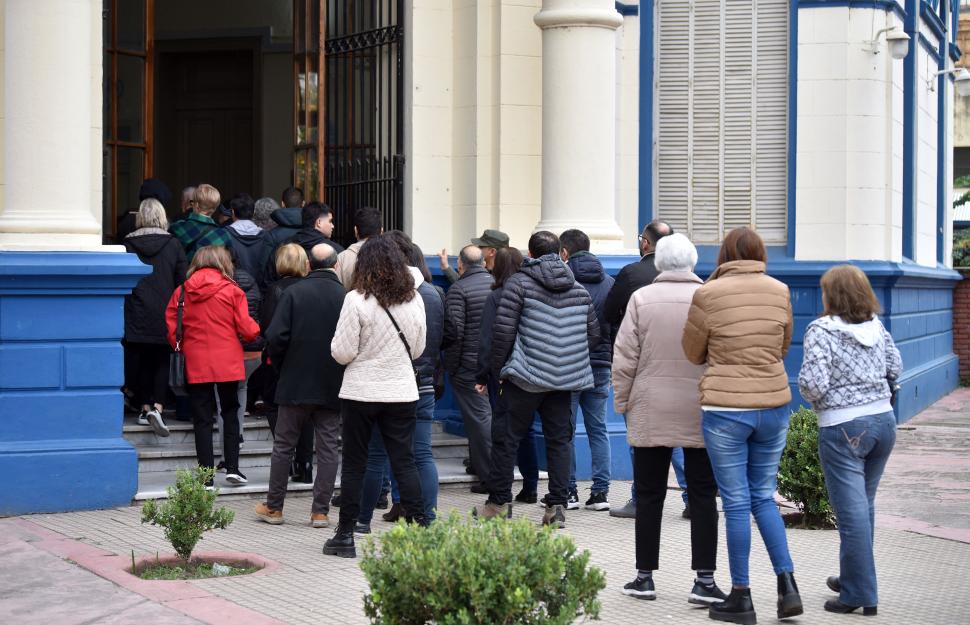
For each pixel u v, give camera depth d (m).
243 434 11.51
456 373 10.36
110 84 12.06
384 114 12.91
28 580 7.57
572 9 11.68
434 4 12.65
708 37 15.17
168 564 8.00
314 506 9.25
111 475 9.83
